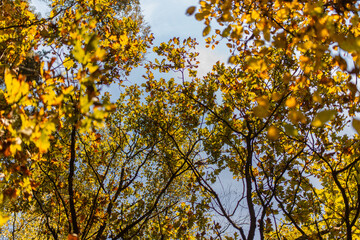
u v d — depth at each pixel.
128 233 5.88
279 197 5.12
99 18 5.03
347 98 3.41
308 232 5.25
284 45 2.42
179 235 5.10
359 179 3.52
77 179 7.31
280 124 5.22
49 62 2.26
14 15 3.99
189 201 5.20
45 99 2.13
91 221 5.64
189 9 2.27
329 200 4.89
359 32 2.63
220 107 6.15
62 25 3.61
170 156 6.84
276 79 4.95
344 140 4.64
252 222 4.29
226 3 2.32
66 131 5.29
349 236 3.36
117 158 7.71
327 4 2.54
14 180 2.60
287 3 2.47
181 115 6.80
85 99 1.84
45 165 5.50
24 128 1.98
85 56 1.88
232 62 2.36
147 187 7.11
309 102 4.35
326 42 2.45
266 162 5.54
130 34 5.74
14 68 2.80
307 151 4.89
